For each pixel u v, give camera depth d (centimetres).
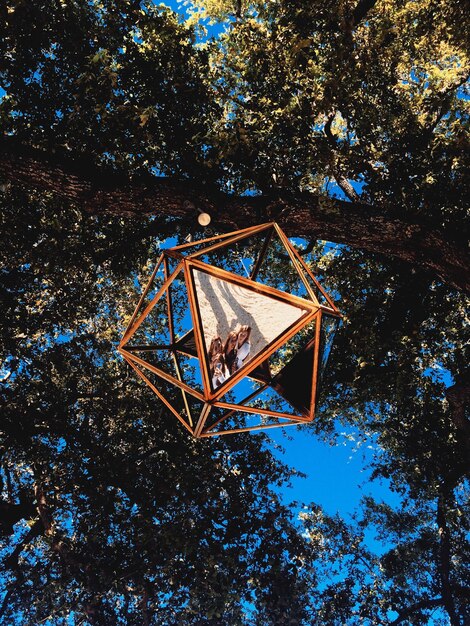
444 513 1251
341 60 707
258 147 719
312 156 733
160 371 339
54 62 752
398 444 1241
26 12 665
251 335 315
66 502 1148
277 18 804
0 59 726
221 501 1143
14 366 1124
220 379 312
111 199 693
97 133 712
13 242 873
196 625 1069
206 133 757
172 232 905
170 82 749
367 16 860
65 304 1040
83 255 940
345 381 1094
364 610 1257
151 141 739
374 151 807
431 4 784
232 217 721
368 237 740
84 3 713
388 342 980
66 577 1061
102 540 1080
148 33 732
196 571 1042
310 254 1130
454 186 774
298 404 382
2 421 1009
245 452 1210
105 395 1148
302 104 734
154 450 1155
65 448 1106
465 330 1069
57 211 872
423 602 1231
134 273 1143
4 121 655
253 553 1123
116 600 1156
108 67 622
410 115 805
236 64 779
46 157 668
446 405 1162
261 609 1109
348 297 1001
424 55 972
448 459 1164
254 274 504
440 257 739
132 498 1095
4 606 1108
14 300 935
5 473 1240
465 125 705
